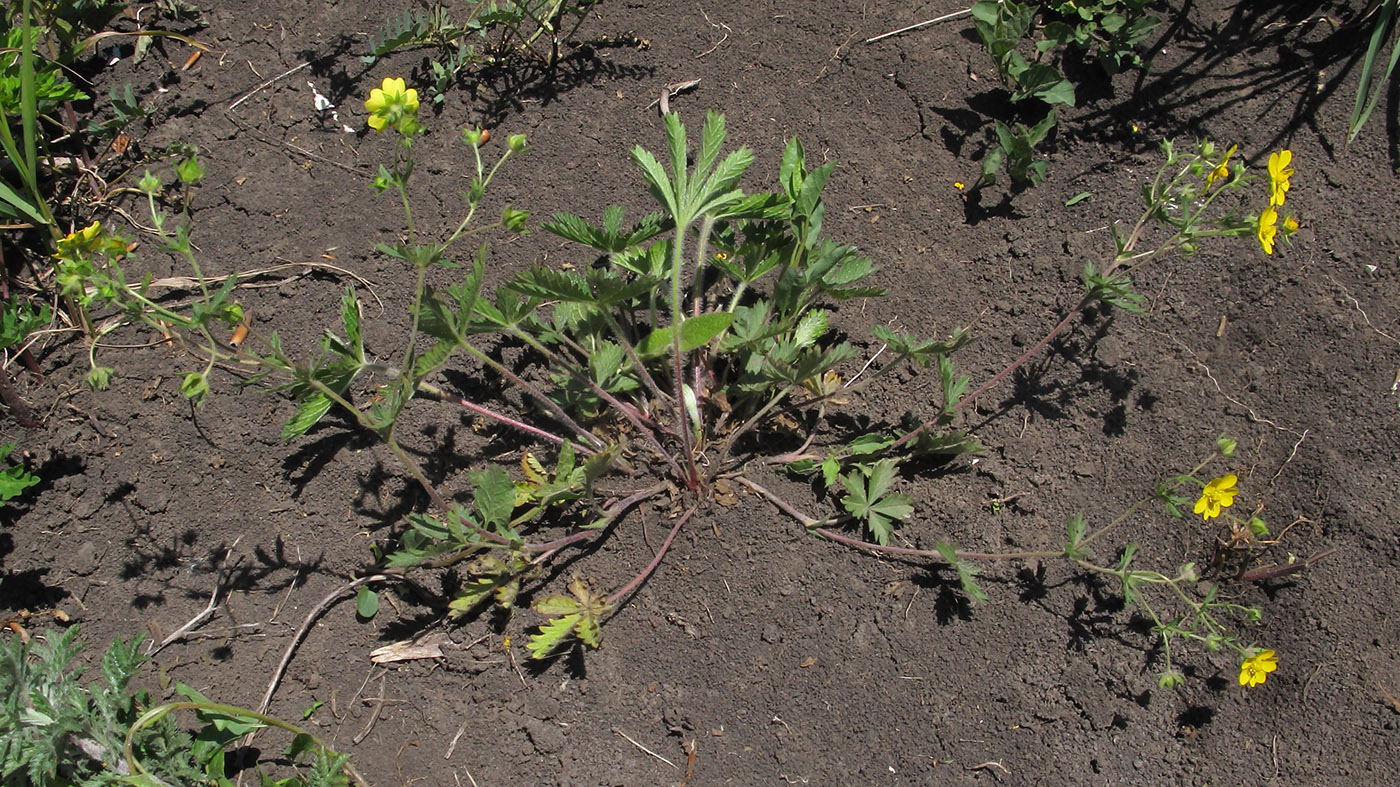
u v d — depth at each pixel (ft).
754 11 2.47
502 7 2.42
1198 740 2.06
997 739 2.05
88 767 1.93
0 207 2.22
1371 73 2.28
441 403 2.20
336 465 2.18
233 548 2.14
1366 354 2.18
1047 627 2.10
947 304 2.27
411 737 2.05
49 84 2.21
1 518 2.15
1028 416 2.20
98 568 2.13
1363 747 2.02
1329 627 2.07
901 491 2.17
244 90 2.40
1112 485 2.17
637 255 2.06
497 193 2.34
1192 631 2.06
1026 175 2.30
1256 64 2.38
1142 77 2.39
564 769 2.04
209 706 1.89
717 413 2.19
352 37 2.43
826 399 2.16
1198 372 2.21
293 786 1.92
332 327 2.26
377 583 2.12
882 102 2.40
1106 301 2.14
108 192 2.32
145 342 2.24
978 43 2.43
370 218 2.32
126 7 2.42
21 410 2.17
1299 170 2.31
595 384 2.09
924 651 2.09
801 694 2.07
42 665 1.88
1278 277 2.23
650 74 2.42
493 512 1.97
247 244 2.31
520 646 2.09
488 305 1.93
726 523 2.15
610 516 2.11
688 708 2.07
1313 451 2.15
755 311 2.08
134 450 2.18
